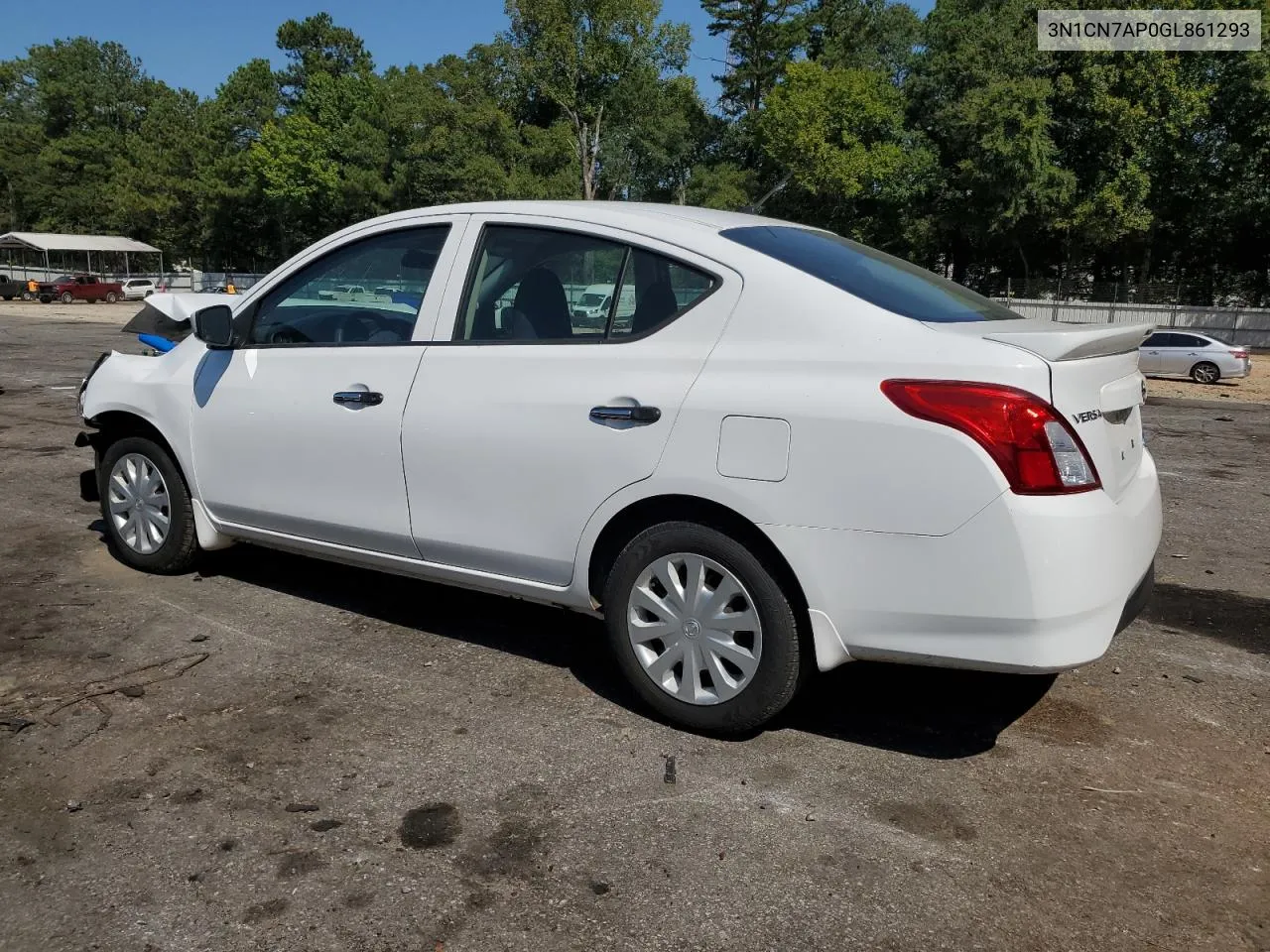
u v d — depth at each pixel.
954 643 2.79
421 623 4.28
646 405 3.14
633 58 54.19
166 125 69.88
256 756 3.08
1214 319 36.47
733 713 3.15
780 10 62.12
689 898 2.42
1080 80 37.72
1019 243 42.28
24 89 95.69
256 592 4.61
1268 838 2.73
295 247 69.44
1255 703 3.62
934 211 44.94
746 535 3.07
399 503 3.75
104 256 69.38
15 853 2.56
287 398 4.04
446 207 3.84
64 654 3.83
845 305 2.99
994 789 2.97
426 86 52.69
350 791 2.88
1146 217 36.47
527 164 52.09
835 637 2.95
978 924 2.34
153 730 3.23
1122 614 2.94
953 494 2.71
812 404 2.88
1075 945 2.28
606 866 2.55
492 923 2.32
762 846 2.65
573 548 3.36
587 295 3.39
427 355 3.67
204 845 2.61
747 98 65.69
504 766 3.05
